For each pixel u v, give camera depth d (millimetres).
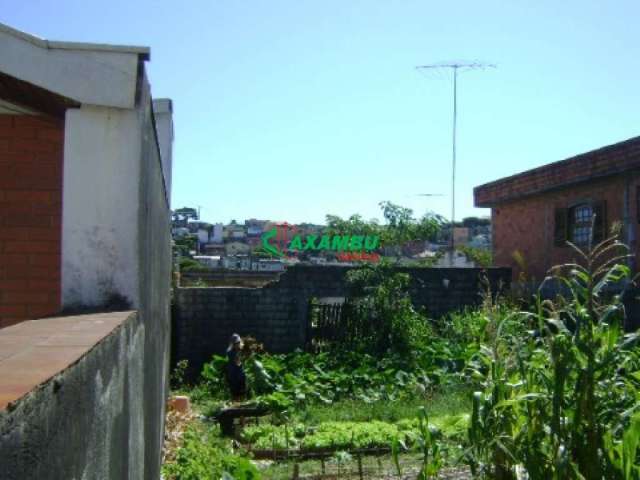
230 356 12852
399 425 9664
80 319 2871
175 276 16141
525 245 19562
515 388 4305
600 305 4219
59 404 1511
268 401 10312
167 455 7543
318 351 16312
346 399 12289
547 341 4152
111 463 2342
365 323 16188
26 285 4363
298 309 16500
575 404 3834
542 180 17703
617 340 3941
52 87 3604
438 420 9586
